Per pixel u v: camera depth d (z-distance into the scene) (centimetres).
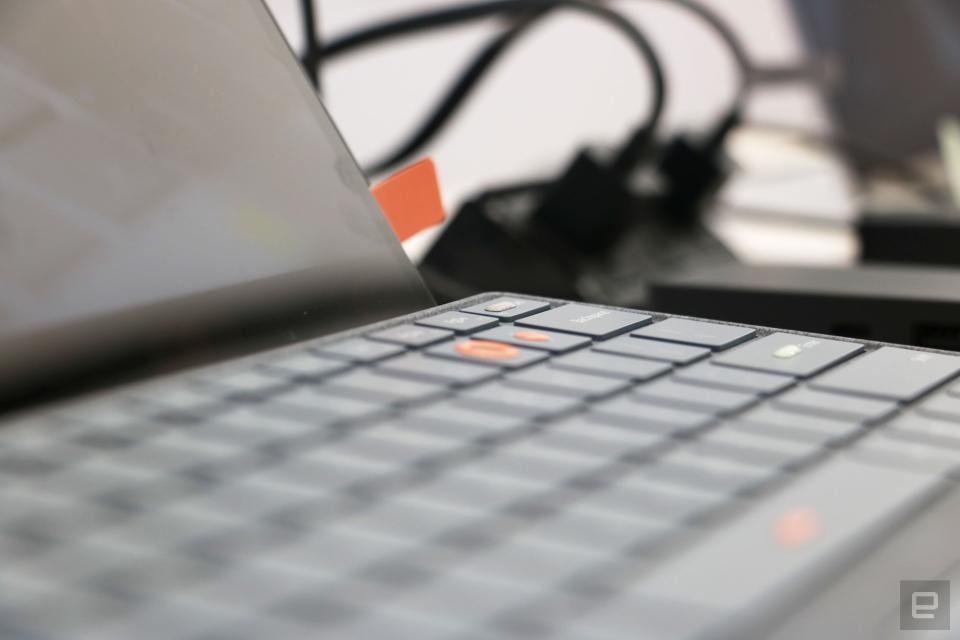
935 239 101
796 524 31
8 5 40
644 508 31
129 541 30
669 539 31
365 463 32
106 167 39
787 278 57
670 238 130
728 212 137
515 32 120
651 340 38
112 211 39
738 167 137
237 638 26
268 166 41
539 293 112
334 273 41
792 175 141
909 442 34
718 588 29
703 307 56
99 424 34
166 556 30
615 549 30
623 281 119
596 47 128
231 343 39
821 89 144
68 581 29
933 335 53
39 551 30
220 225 40
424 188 45
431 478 32
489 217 113
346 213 42
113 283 38
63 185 39
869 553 31
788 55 142
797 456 33
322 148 43
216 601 28
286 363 37
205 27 43
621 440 33
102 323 38
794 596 30
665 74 133
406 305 42
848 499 32
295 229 41
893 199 142
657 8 132
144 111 40
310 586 29
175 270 39
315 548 30
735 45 138
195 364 38
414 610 27
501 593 28
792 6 140
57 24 40
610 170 123
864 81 144
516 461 33
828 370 37
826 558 31
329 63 108
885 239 103
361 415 34
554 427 34
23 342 37
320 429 34
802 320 55
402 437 33
